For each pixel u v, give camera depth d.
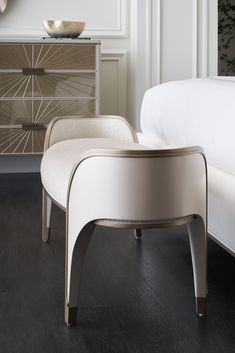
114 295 1.60
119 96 4.02
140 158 1.25
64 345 1.28
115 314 1.47
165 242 2.16
